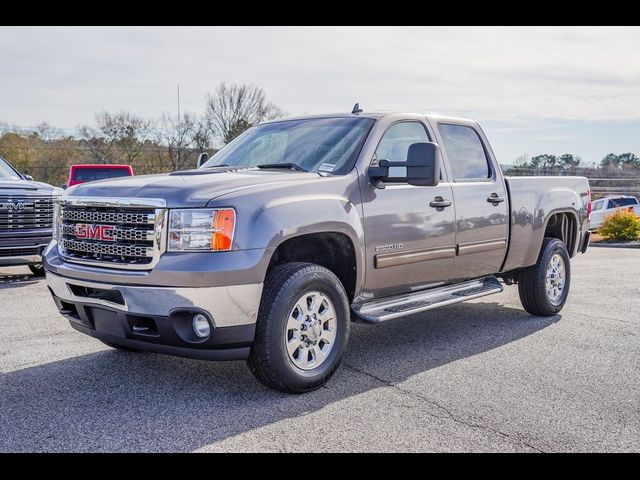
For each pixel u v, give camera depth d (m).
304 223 4.25
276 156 5.29
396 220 4.99
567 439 3.58
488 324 6.65
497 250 6.09
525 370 4.93
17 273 10.69
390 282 5.07
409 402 4.16
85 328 4.52
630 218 19.97
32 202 9.23
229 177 4.46
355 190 4.73
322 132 5.30
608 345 5.74
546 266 6.80
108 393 4.28
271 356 4.09
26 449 3.37
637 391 4.42
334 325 4.48
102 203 4.24
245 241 3.98
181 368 4.87
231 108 40.19
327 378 4.44
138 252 4.05
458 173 5.81
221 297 3.90
